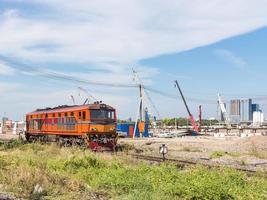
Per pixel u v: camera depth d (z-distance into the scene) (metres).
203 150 37.09
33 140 41.00
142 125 73.06
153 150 35.50
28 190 12.90
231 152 32.16
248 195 12.99
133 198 11.91
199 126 107.00
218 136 76.44
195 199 12.66
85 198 12.41
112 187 13.98
